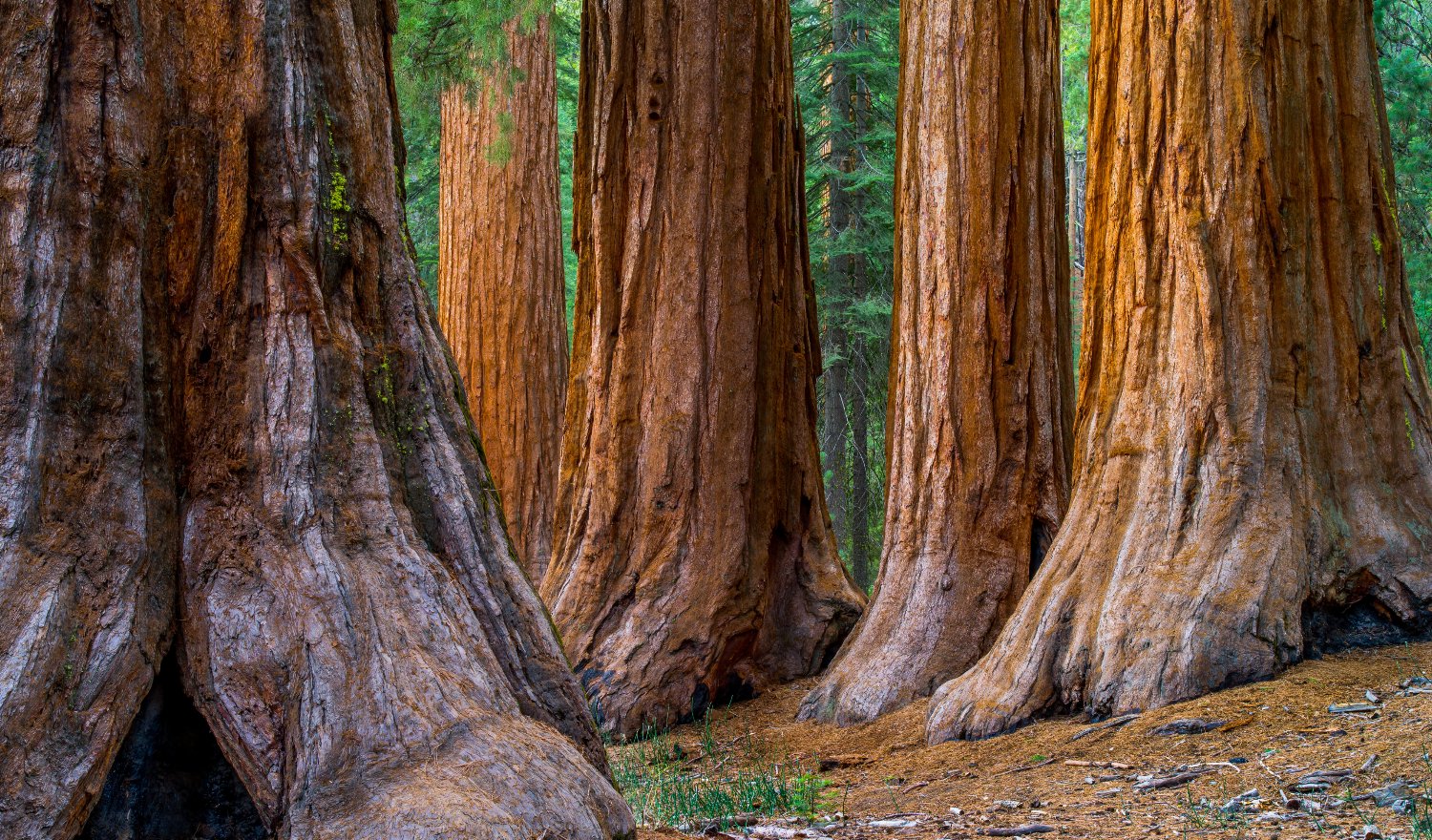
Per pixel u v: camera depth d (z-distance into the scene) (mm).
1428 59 17359
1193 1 6320
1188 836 3930
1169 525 6145
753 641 9828
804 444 10688
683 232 9945
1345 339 6445
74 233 3203
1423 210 16406
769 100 10336
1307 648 5805
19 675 2773
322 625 3162
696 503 9680
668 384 9828
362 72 3873
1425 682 5234
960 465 8344
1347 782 4281
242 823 3146
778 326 10438
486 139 15531
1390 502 6242
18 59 3191
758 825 4949
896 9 19719
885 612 8445
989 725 6219
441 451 3814
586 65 10750
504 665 3596
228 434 3400
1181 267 6352
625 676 9156
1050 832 4285
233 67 3543
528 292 15555
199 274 3459
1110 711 5816
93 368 3184
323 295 3582
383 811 2826
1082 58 22031
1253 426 6117
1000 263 8398
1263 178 6250
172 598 3219
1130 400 6520
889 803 5422
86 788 2809
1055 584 6492
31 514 2986
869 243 19625
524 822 2867
